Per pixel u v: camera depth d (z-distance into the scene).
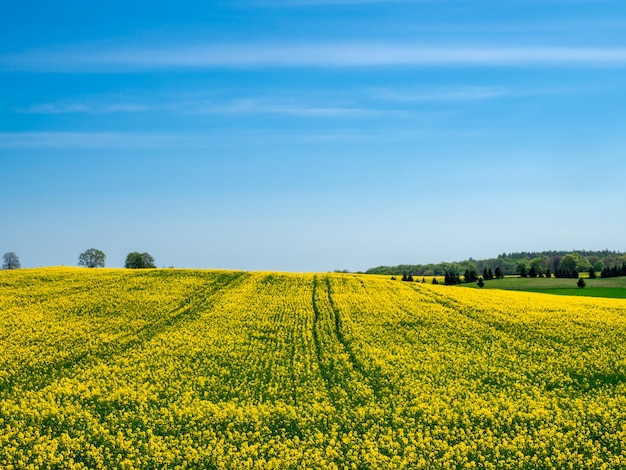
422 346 34.97
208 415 23.72
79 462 19.62
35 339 35.84
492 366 30.97
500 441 21.14
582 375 29.41
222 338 36.69
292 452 20.25
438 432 21.97
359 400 25.95
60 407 24.69
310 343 35.69
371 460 19.50
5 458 19.55
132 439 21.08
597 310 46.53
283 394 26.78
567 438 21.16
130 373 29.72
